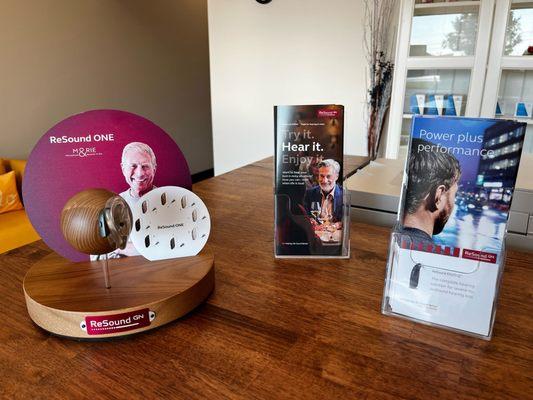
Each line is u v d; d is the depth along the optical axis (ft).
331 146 2.69
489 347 1.90
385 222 3.45
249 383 1.67
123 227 2.00
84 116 2.28
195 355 1.85
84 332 1.92
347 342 1.93
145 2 13.58
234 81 11.93
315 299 2.32
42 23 10.53
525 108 8.81
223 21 11.60
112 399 1.60
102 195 1.96
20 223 7.99
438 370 1.75
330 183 2.74
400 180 3.84
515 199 2.97
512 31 8.39
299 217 2.79
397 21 9.48
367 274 2.62
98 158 2.35
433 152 1.91
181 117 16.03
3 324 2.11
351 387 1.65
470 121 1.82
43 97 10.86
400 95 9.41
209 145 17.79
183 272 2.29
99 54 12.28
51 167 2.28
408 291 2.08
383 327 2.05
